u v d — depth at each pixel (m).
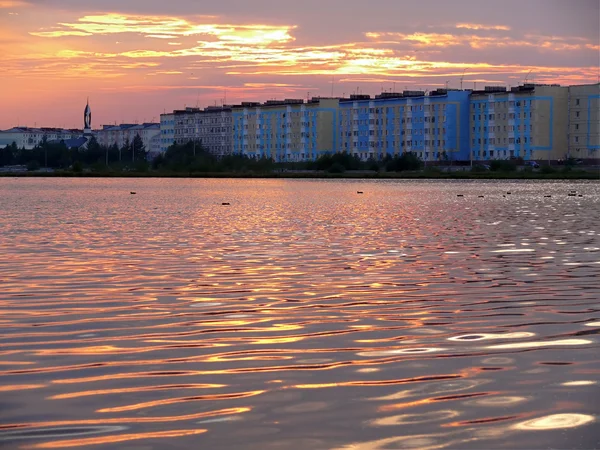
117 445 10.07
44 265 28.44
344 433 10.43
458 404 11.59
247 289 22.78
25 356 14.56
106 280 24.64
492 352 14.73
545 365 13.72
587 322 17.62
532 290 22.39
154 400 11.84
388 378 12.98
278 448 9.94
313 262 29.25
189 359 14.32
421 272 26.36
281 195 96.25
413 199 86.00
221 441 10.18
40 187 124.88
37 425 10.79
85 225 48.31
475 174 178.38
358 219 54.22
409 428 10.61
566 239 38.78
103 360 14.25
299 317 18.42
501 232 43.25
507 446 9.97
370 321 17.89
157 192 104.69
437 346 15.29
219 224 49.34
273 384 12.67
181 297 21.38
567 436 10.27
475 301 20.56
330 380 12.88
